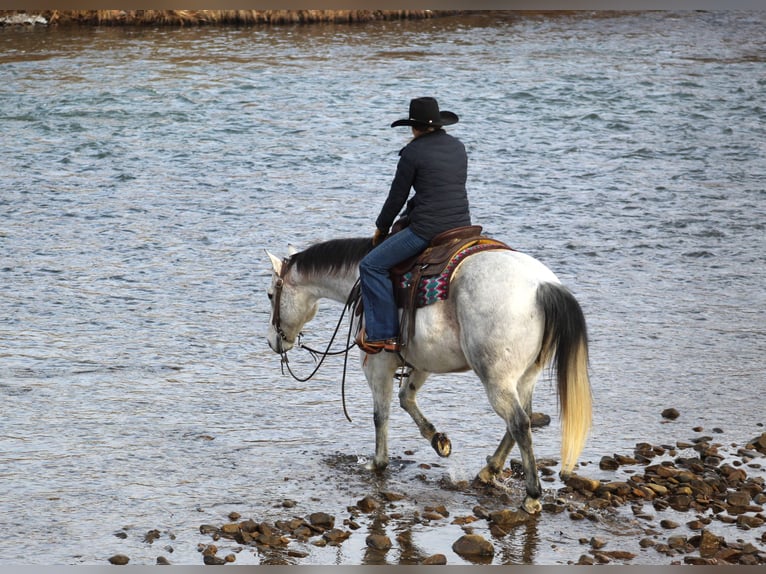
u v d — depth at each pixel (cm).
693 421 1035
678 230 1856
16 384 1121
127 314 1385
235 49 3847
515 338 785
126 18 4400
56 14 4353
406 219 876
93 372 1168
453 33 4528
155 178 2200
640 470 916
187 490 873
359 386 1154
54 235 1775
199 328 1338
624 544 777
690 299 1470
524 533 798
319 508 844
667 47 4256
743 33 4756
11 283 1507
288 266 984
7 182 2136
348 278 939
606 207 2017
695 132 2727
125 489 870
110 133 2583
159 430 1006
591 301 1455
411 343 853
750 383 1146
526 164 2375
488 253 821
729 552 748
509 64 3709
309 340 1315
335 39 4206
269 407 1080
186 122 2714
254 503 850
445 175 851
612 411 1062
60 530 791
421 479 907
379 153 2441
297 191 2111
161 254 1678
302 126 2695
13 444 961
